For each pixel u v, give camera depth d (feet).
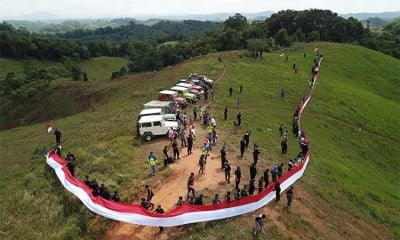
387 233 100.53
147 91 206.90
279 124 157.07
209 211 81.00
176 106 149.89
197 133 130.31
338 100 206.90
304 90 209.26
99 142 123.24
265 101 184.34
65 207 90.27
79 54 544.21
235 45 343.46
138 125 122.52
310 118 177.37
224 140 125.08
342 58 297.94
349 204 106.22
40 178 107.45
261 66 241.76
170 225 78.74
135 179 98.43
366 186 126.93
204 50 349.61
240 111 163.73
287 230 82.33
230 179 97.81
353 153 160.97
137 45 622.13
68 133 156.56
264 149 123.34
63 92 273.75
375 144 175.63
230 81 205.26
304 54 288.92
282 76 226.38
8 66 469.57
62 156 114.21
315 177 113.50
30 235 84.74
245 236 76.84
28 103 277.23
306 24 419.54
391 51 395.75
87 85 278.67
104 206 82.64
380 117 201.77
